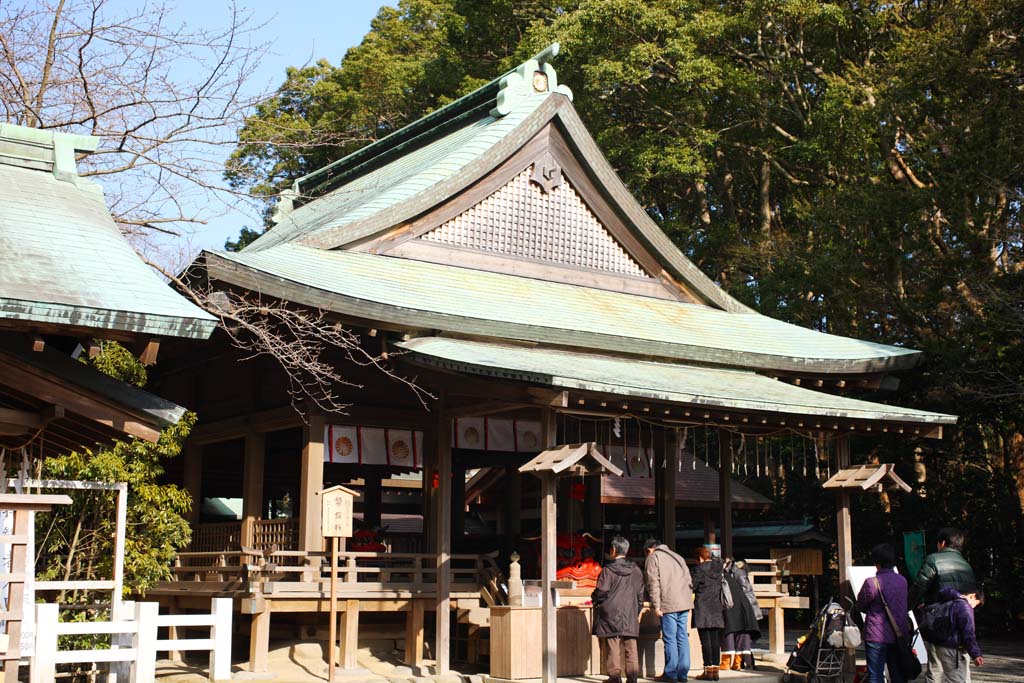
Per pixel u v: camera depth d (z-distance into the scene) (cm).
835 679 1198
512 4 3050
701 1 2859
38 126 1445
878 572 1046
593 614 1230
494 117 1802
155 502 1295
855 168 2464
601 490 1850
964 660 952
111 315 693
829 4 2606
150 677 836
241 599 1298
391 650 1477
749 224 3288
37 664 768
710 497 1970
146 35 1400
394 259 1514
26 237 820
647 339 1480
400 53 3681
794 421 1334
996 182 1798
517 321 1373
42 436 870
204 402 1655
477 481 2214
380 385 1441
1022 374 1817
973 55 1927
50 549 1224
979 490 2077
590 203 1727
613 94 2850
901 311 2041
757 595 1530
